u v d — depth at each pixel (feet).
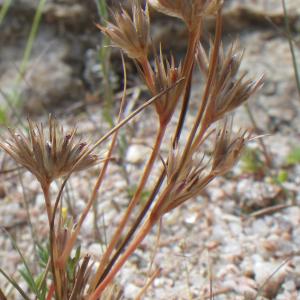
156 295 0.52
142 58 0.35
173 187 0.35
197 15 0.33
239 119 0.73
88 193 0.63
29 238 0.59
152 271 0.54
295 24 0.82
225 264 0.55
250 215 0.60
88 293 0.37
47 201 0.35
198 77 0.80
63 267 0.36
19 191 0.65
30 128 0.34
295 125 0.73
